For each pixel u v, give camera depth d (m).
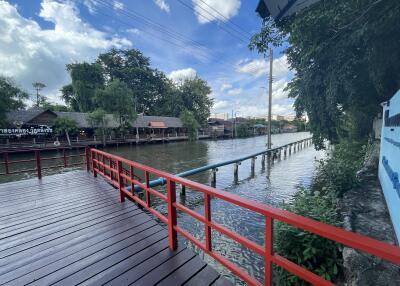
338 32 4.84
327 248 3.03
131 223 3.41
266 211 1.53
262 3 3.01
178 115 47.19
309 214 3.69
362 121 10.98
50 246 2.80
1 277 2.25
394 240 3.26
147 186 3.31
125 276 2.22
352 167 6.55
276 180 11.30
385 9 3.89
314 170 13.07
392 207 3.76
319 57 5.64
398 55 4.91
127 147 29.20
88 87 34.88
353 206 4.53
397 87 6.09
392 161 4.07
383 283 2.43
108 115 30.38
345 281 2.80
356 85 6.45
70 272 2.31
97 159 6.50
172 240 2.64
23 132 23.50
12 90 23.30
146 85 45.28
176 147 29.48
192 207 7.60
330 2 4.12
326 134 8.16
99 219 3.57
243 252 4.97
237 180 11.48
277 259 1.51
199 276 2.20
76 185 5.64
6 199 4.59
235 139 45.66
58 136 26.53
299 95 7.53
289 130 77.81
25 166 16.27
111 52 43.78
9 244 2.86
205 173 12.75
